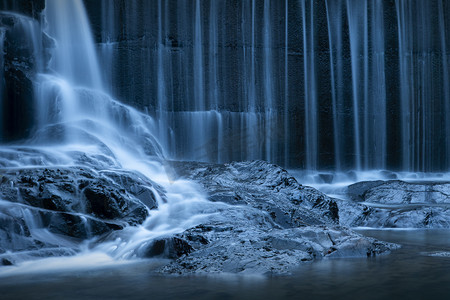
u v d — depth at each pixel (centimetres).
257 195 912
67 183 746
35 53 1277
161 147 1605
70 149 1033
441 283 435
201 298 390
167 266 541
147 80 1609
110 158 1001
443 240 800
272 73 1742
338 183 1725
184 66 1647
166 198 869
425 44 1853
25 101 1233
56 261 599
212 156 1661
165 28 1633
